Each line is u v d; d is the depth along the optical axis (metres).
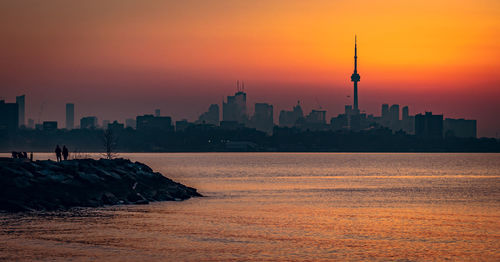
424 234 62.31
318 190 127.38
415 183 158.88
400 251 53.62
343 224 69.00
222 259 49.53
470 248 55.22
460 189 133.38
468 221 72.69
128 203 84.75
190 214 75.31
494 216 77.88
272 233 61.91
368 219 73.81
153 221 68.38
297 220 71.94
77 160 98.56
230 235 60.28
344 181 166.88
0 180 80.38
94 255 50.25
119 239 57.12
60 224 64.88
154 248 53.34
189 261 48.72
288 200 100.00
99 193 85.19
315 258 50.44
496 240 59.09
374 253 52.72
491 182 165.25
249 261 49.03
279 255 51.34
